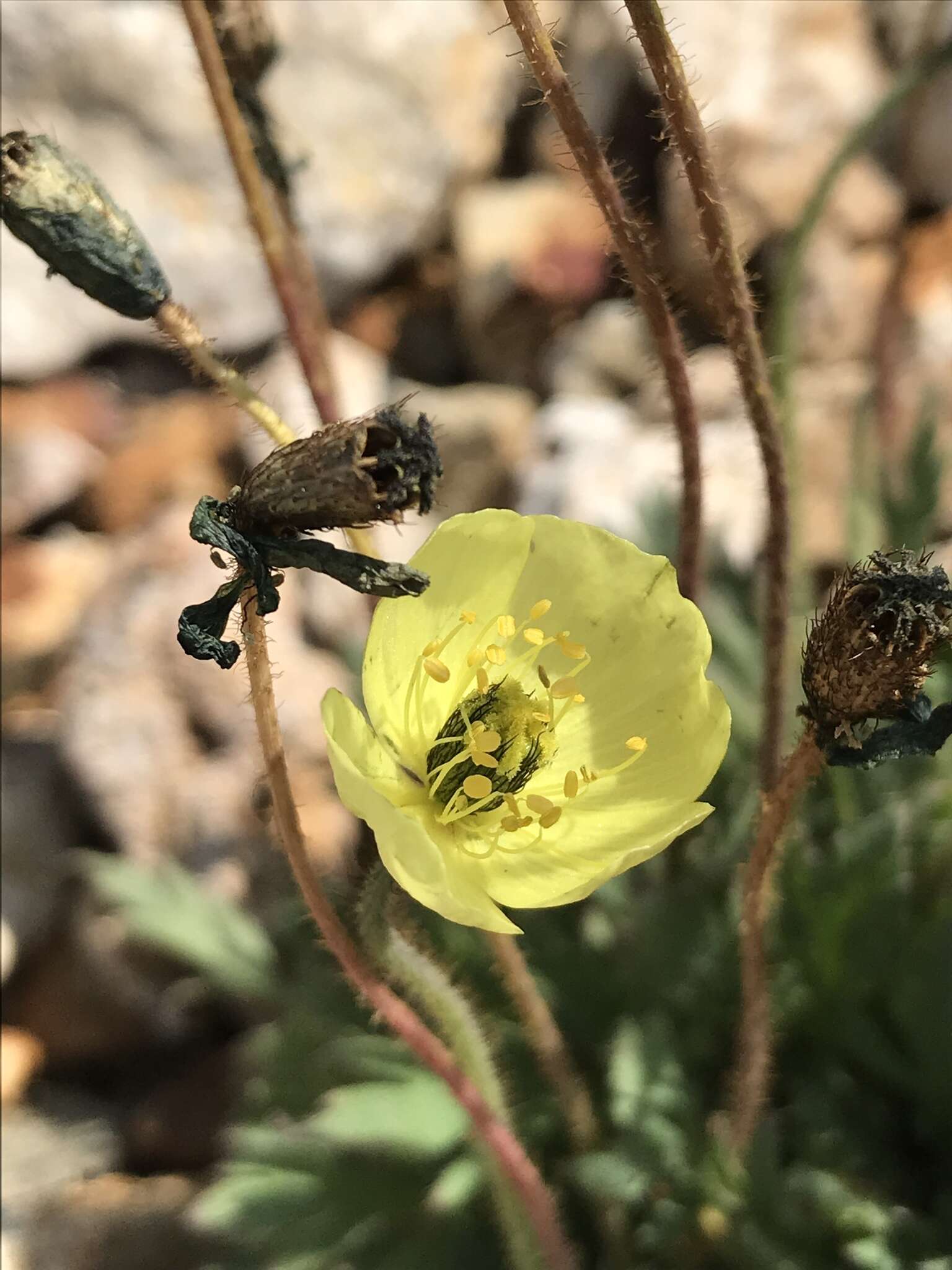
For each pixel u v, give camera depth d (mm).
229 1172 155
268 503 78
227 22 121
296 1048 165
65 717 225
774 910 151
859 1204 133
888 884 148
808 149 285
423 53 311
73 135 292
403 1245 151
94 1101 201
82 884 215
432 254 322
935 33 218
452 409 274
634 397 283
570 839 103
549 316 297
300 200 296
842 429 237
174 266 293
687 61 113
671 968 155
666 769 103
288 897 187
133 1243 171
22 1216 178
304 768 215
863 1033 150
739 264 101
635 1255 143
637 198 288
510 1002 159
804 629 171
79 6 289
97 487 286
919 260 265
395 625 101
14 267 297
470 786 100
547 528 104
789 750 157
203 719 222
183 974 203
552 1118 151
